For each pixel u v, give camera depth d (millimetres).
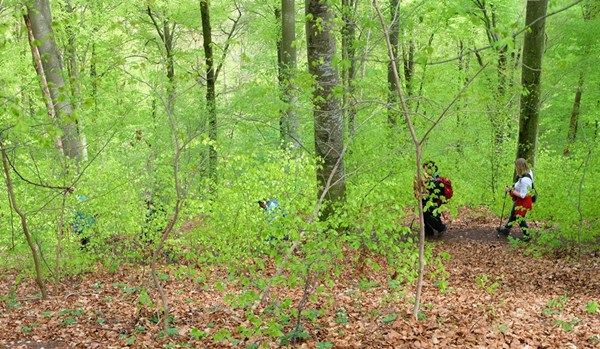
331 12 9031
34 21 11539
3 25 6836
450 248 10617
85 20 17500
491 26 15578
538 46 10836
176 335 6504
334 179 9344
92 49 18375
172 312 7535
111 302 8109
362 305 7367
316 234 6500
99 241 9734
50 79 11578
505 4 16359
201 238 9234
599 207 9188
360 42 6438
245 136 13367
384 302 7176
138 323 7027
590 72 14273
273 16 19953
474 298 7629
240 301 5410
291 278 5555
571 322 6172
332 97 9195
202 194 9758
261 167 9094
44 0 11695
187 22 18047
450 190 10656
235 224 8898
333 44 9172
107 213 9586
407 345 5430
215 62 17562
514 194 10234
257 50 19906
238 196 8797
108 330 6762
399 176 11000
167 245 9969
